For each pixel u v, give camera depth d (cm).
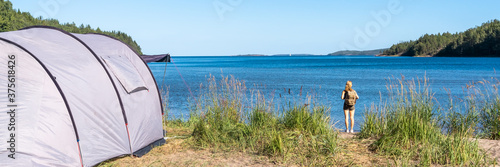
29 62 495
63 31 576
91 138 531
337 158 548
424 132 609
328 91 2831
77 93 519
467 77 4769
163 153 607
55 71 510
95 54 574
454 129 696
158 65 11894
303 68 8681
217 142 647
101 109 546
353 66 9912
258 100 793
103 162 552
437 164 520
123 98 592
